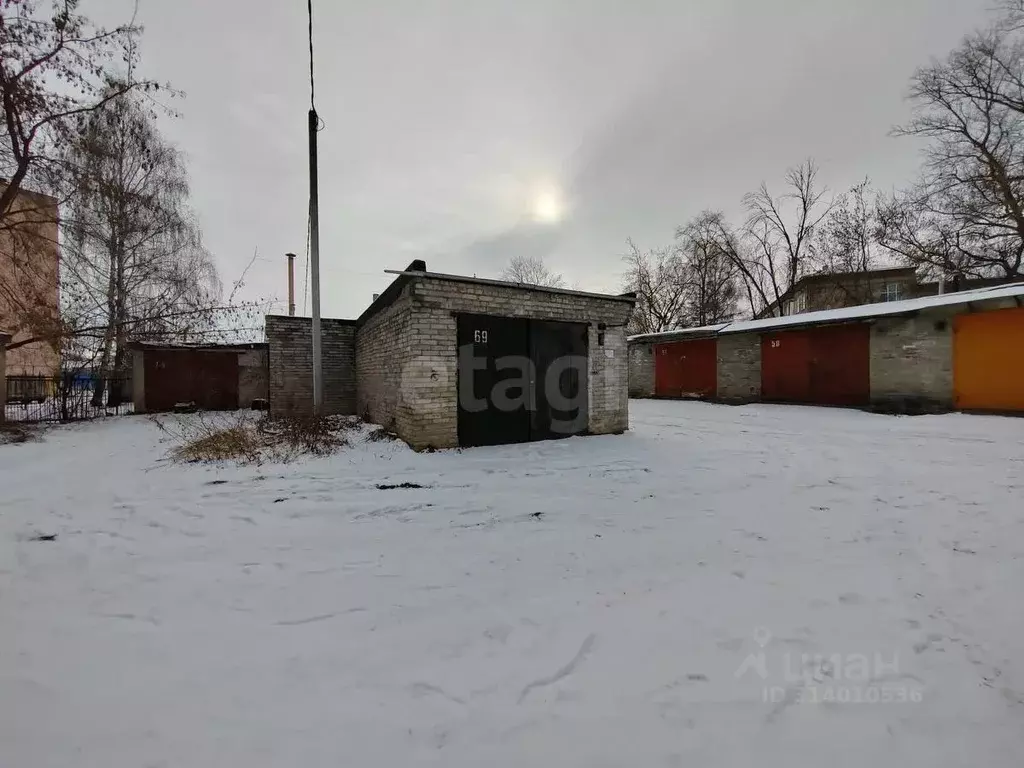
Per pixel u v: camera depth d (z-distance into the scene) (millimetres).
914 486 4609
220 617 2307
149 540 3328
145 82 11484
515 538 3344
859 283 22125
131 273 15000
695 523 3625
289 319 10859
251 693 1755
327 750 1487
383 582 2674
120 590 2592
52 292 11609
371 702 1704
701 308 25625
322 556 3045
